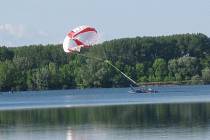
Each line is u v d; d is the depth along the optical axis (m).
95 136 103.44
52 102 196.50
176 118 121.88
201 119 118.12
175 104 160.62
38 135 106.69
